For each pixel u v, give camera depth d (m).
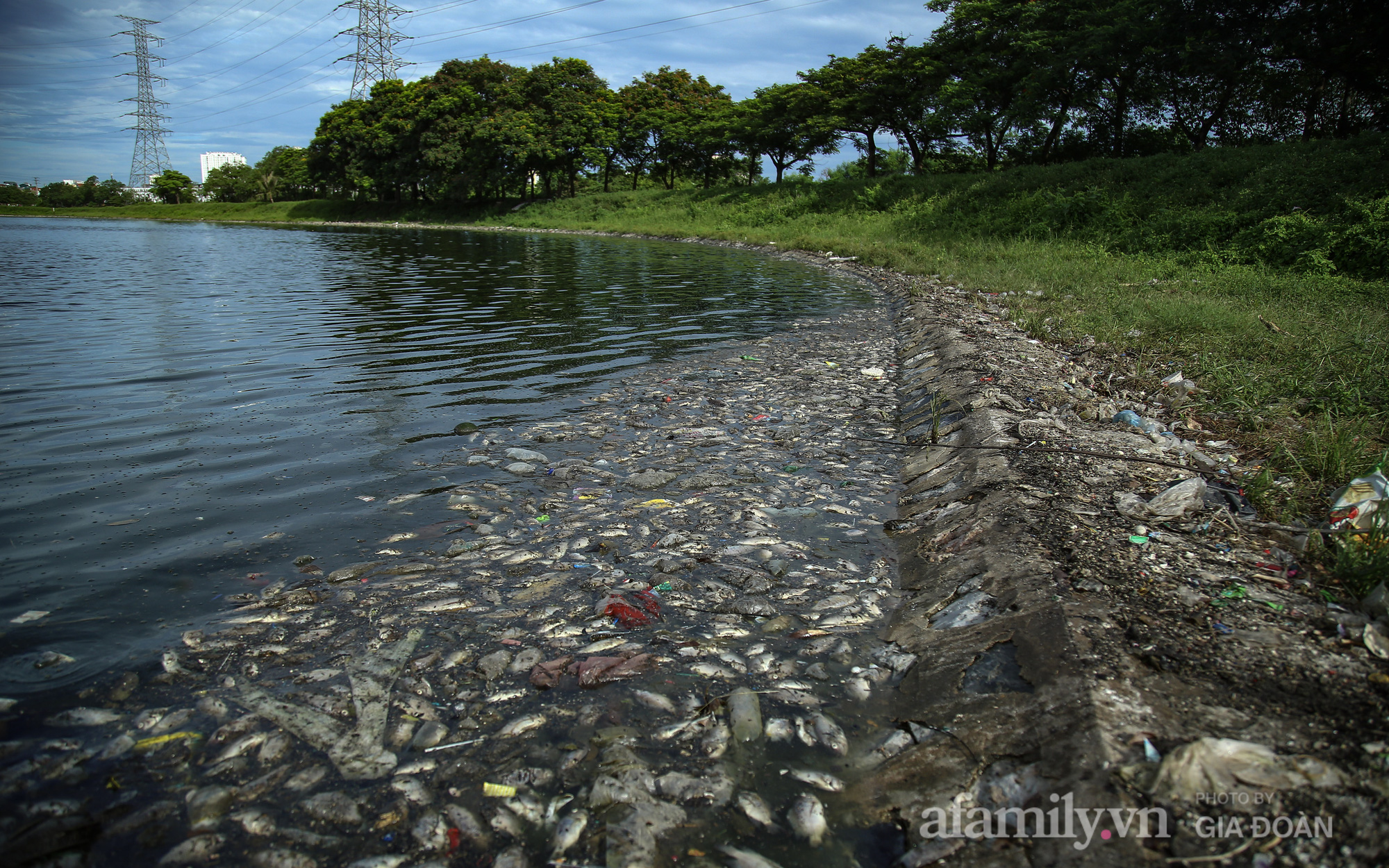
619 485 5.37
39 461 5.37
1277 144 21.08
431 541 4.39
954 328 9.88
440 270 20.36
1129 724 2.49
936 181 31.88
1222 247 15.33
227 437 6.02
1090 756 2.39
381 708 2.96
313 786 2.57
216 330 10.54
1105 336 9.12
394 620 3.56
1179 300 10.75
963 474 5.12
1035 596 3.39
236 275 18.38
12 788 2.49
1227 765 2.27
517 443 6.17
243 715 2.89
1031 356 8.38
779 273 20.70
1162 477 4.77
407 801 2.50
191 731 2.80
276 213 68.62
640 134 52.91
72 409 6.60
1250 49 22.34
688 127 48.62
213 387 7.45
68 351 8.86
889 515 5.03
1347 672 2.74
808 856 2.31
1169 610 3.20
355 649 3.33
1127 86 28.33
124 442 5.80
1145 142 30.28
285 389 7.49
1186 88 26.64
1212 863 2.02
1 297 13.62
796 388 8.18
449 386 7.85
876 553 4.45
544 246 31.70
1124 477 4.78
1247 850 2.04
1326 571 3.51
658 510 4.96
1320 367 6.73
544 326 11.59
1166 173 20.75
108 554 4.07
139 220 68.12
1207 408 6.25
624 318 12.52
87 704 2.91
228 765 2.64
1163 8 23.61
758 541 4.52
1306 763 2.28
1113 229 18.83
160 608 3.58
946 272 17.05
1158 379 7.23
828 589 3.99
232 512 4.66
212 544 4.24
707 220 39.84
